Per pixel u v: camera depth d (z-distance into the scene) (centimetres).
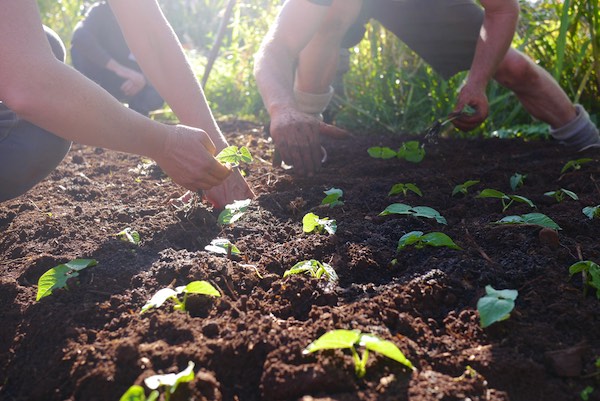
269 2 215
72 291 70
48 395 58
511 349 58
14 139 76
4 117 76
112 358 58
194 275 71
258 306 67
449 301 66
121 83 198
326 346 54
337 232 84
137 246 82
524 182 110
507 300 59
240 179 95
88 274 74
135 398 49
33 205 103
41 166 79
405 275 72
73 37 195
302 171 111
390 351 53
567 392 55
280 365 55
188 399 53
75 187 113
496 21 115
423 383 54
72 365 59
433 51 137
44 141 77
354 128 186
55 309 67
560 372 56
